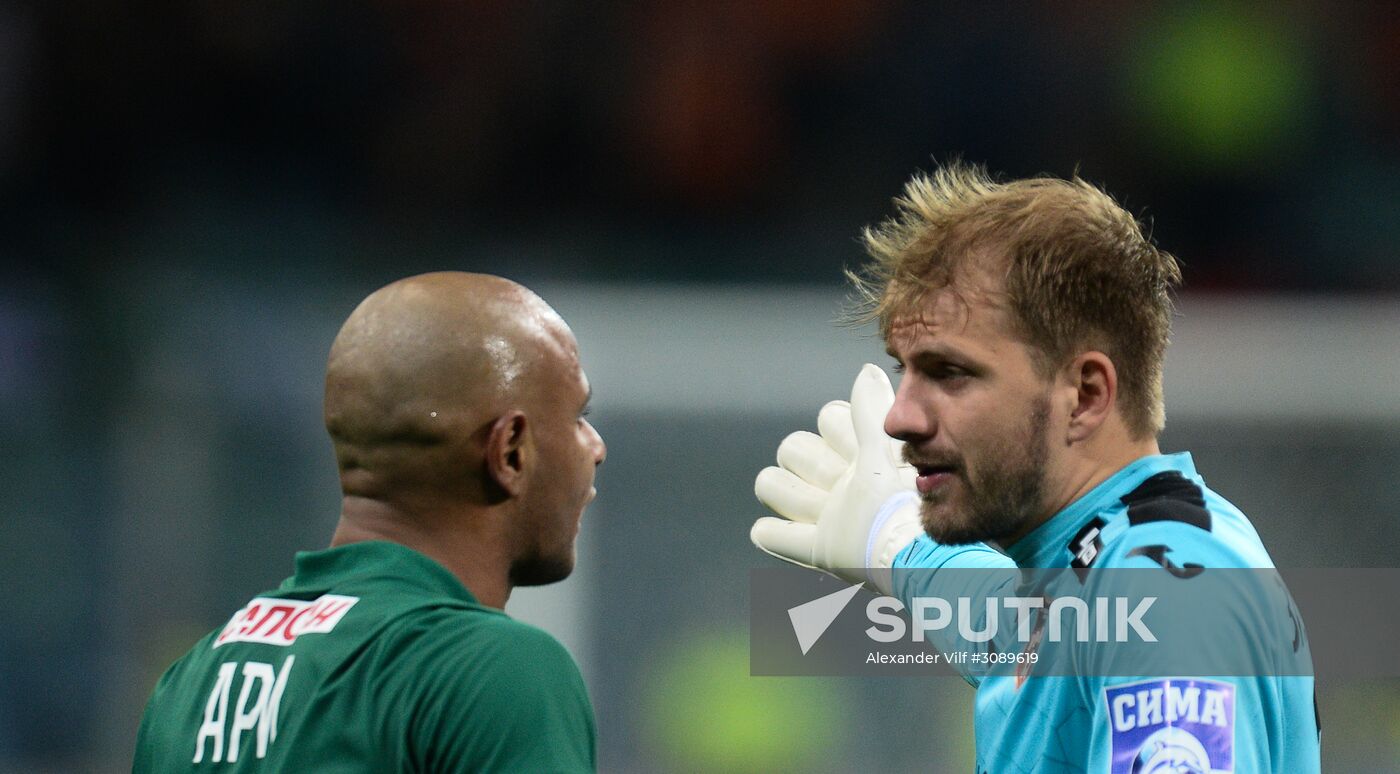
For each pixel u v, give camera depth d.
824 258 24.16
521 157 24.84
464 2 24.84
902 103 25.16
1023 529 5.27
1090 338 5.05
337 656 4.82
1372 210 24.58
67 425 17.64
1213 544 4.68
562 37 24.72
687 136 25.05
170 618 16.77
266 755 4.77
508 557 5.37
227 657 5.16
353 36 24.44
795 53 25.00
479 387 5.15
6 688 16.33
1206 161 25.08
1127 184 25.11
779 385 16.77
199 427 17.77
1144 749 4.37
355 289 20.66
